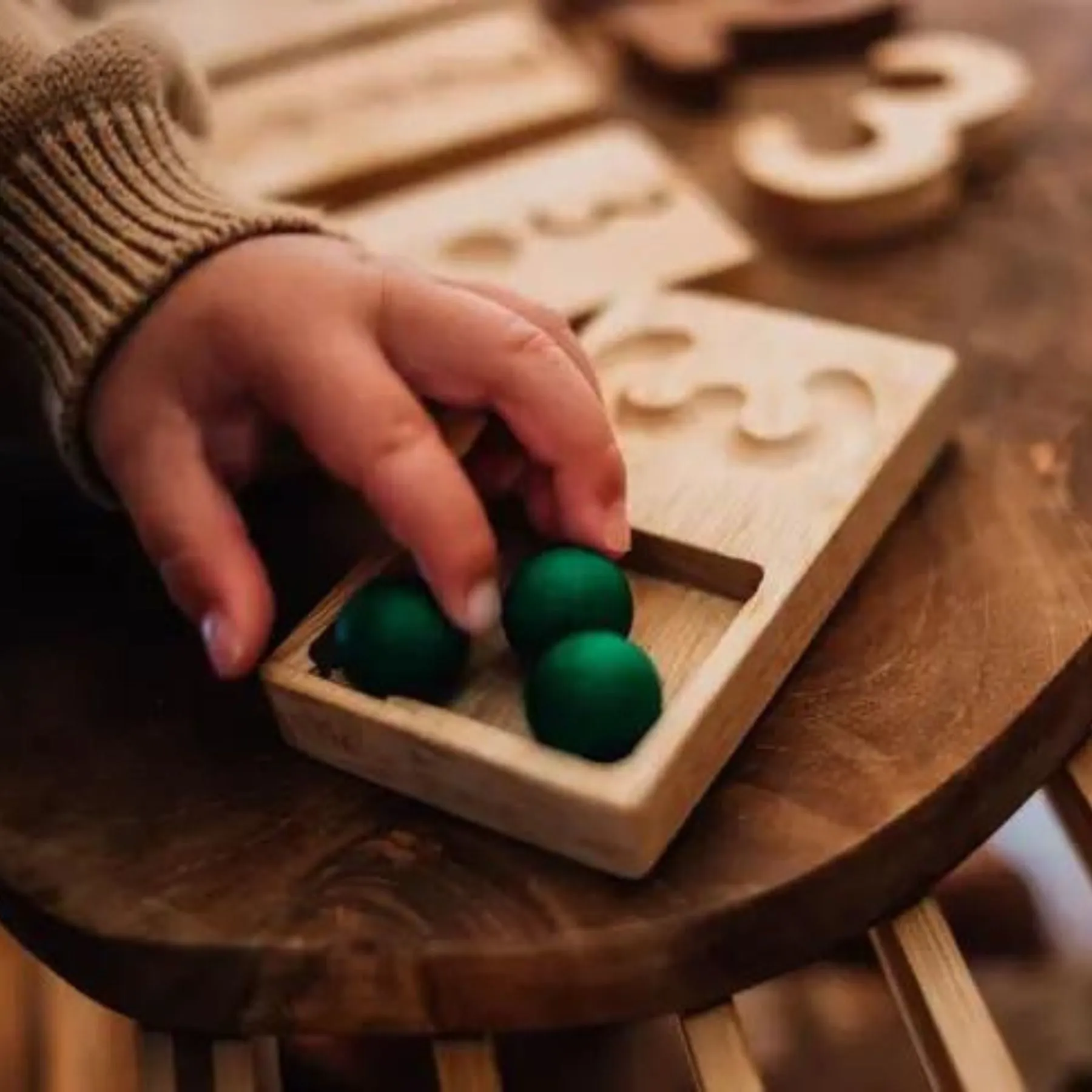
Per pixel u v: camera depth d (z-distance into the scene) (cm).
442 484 37
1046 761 39
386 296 39
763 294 49
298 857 38
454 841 37
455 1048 37
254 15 58
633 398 43
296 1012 36
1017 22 57
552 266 48
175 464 39
